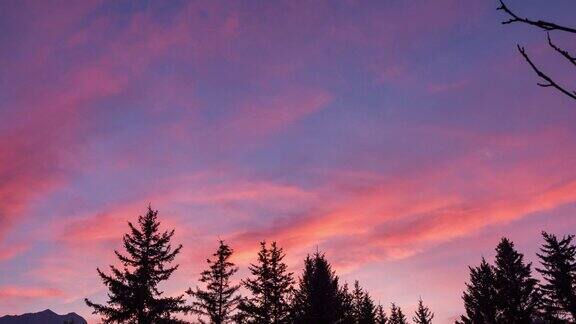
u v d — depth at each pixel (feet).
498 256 103.60
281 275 108.17
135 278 92.32
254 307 103.30
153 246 96.12
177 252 97.60
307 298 86.53
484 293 104.12
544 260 112.57
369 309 119.65
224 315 107.45
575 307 102.22
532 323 100.07
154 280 94.12
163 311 92.38
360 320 116.57
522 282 98.22
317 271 89.51
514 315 95.61
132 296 91.56
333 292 87.25
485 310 101.60
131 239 95.96
